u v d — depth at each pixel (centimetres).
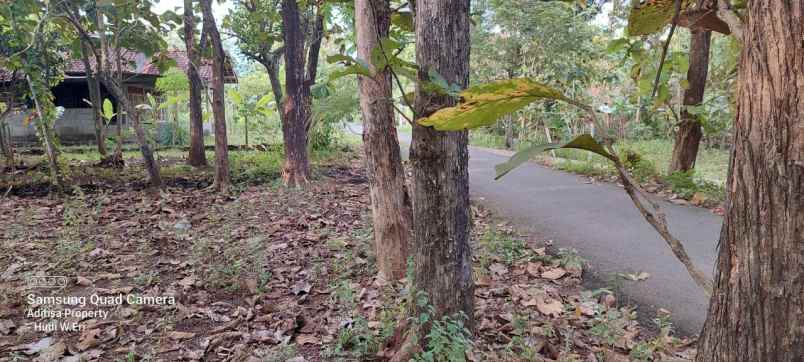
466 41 251
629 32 195
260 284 436
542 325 335
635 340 322
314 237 575
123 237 587
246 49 1285
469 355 262
